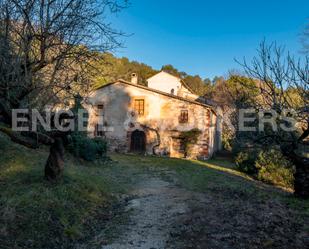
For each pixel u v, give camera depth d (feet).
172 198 29.27
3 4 15.76
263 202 26.63
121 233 19.72
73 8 17.12
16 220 17.80
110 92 79.71
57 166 26.02
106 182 33.47
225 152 91.56
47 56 17.80
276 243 16.81
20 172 28.04
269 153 49.80
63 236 18.25
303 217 21.68
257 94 29.40
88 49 18.62
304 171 28.96
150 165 53.88
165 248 17.07
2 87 15.81
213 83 185.06
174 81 117.29
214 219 21.58
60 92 19.67
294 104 25.07
